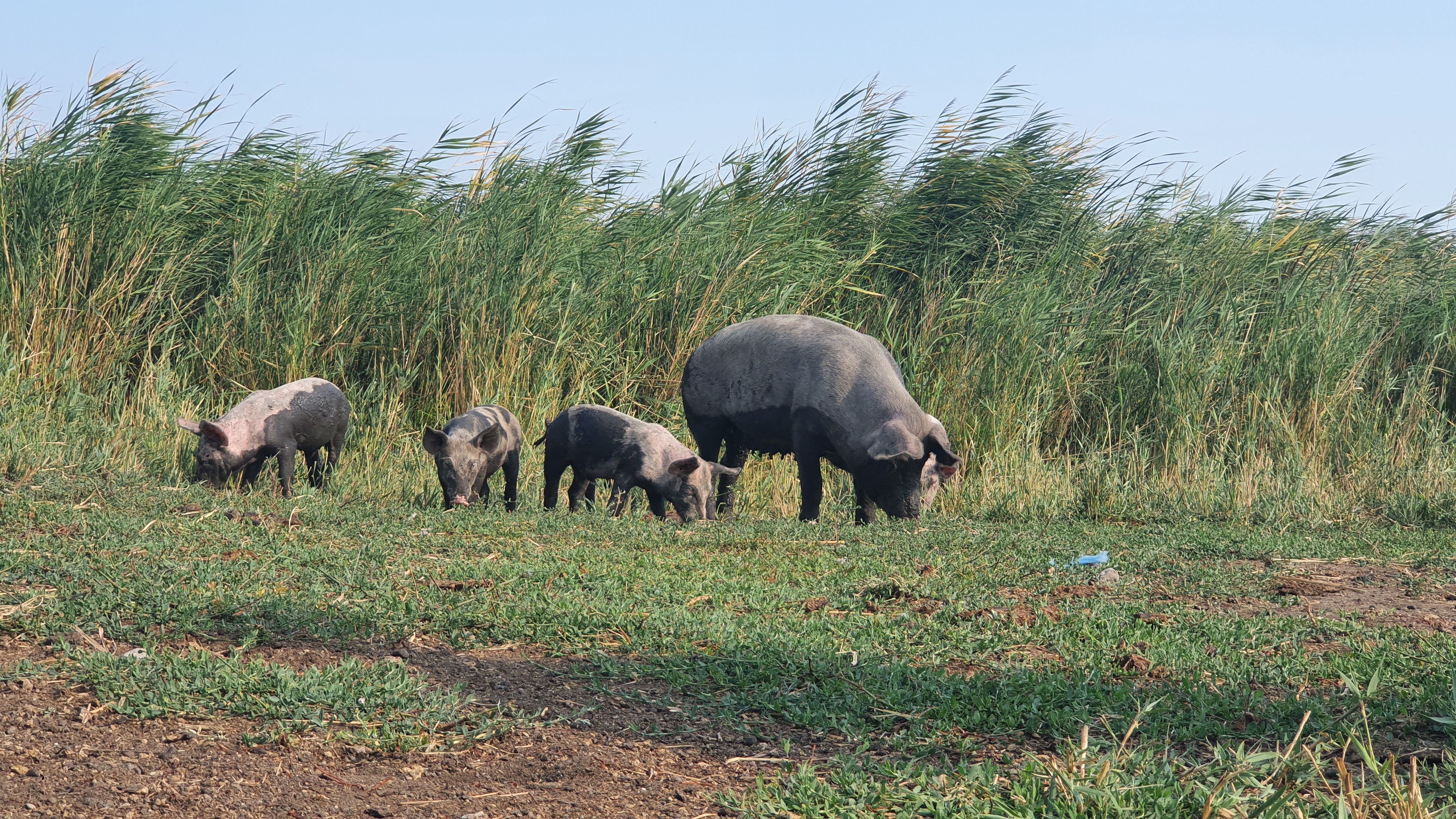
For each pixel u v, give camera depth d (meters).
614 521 11.52
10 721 4.75
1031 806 4.02
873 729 5.13
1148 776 4.20
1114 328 18.92
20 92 16.30
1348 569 10.06
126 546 8.48
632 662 6.07
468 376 15.66
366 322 16.50
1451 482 15.21
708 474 13.46
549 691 5.59
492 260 16.44
